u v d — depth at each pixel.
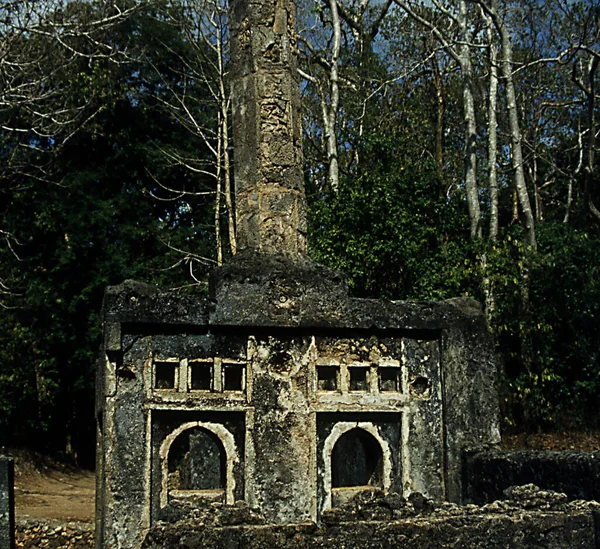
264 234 10.34
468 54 22.16
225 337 9.44
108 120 26.67
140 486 8.81
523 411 19.11
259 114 10.66
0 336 22.28
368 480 10.30
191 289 25.80
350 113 23.84
